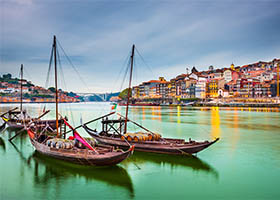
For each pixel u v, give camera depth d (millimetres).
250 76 170375
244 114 85562
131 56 31703
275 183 16750
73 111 117625
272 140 32906
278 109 114750
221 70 180250
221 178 17734
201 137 36188
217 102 153125
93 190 15680
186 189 15820
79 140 19797
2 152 25016
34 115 81000
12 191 15516
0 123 50219
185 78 179625
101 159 18000
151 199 14461
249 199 14406
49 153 20938
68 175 18125
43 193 15289
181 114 88812
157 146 22984
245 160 22328
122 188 15945
